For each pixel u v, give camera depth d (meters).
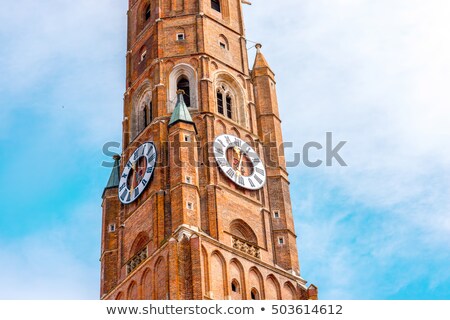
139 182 77.69
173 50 85.38
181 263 67.62
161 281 68.81
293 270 74.62
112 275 76.62
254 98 86.56
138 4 93.75
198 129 79.00
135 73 88.06
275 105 86.75
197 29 86.62
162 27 87.31
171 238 68.62
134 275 72.31
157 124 79.31
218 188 74.69
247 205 76.31
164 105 81.25
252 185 77.75
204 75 82.94
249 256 72.25
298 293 73.25
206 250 69.38
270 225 77.19
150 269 70.44
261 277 72.00
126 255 75.81
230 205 74.81
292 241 77.00
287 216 78.31
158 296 68.38
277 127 84.81
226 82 85.12
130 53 90.69
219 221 72.56
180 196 72.06
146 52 87.88
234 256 71.12
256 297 70.94
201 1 89.06
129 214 77.38
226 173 76.38
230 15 91.06
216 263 69.69
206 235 70.44
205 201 73.81
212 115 80.00
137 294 70.88
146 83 85.44
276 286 72.50
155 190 74.62
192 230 70.06
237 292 69.75
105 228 79.38
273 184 80.25
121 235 77.25
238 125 81.75
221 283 68.94
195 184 73.56
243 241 73.44
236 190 76.38
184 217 70.69
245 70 87.50
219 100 83.62
